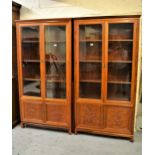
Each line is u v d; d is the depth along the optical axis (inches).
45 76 119.7
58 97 121.3
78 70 113.0
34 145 106.5
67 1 124.0
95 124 115.2
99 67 113.1
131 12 114.7
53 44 117.6
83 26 109.7
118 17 101.4
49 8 127.4
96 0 119.3
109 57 109.0
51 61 119.8
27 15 131.8
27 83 126.0
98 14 120.2
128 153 98.1
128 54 107.5
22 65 123.3
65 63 115.9
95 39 110.1
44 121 124.1
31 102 124.6
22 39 120.6
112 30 106.7
